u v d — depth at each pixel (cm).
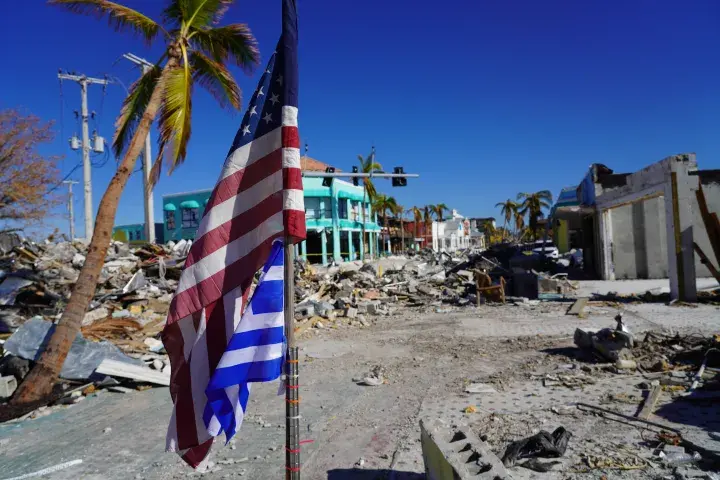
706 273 2291
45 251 1898
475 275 1900
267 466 501
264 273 334
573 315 1395
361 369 902
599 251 2566
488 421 580
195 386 350
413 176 1641
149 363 938
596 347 860
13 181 1563
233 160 359
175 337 358
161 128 830
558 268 3039
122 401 762
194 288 350
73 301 781
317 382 827
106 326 1199
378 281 2352
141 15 867
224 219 355
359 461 497
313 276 2230
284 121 336
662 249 2445
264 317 326
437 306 1828
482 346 1043
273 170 355
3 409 702
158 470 506
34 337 848
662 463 437
